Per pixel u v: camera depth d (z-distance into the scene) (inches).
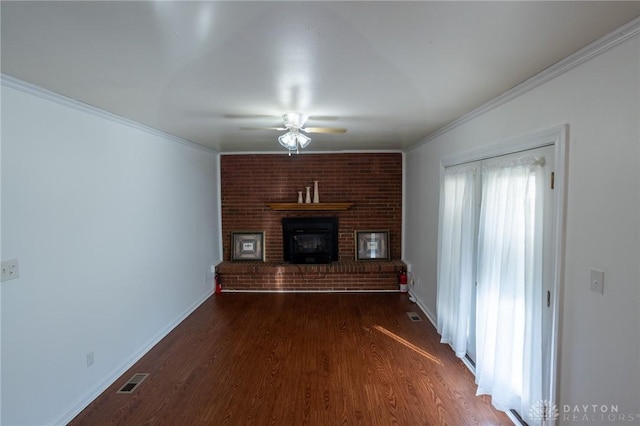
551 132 75.3
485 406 98.5
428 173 167.0
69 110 95.0
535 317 83.1
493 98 96.3
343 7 47.3
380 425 90.9
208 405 100.0
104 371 109.0
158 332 144.1
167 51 62.2
